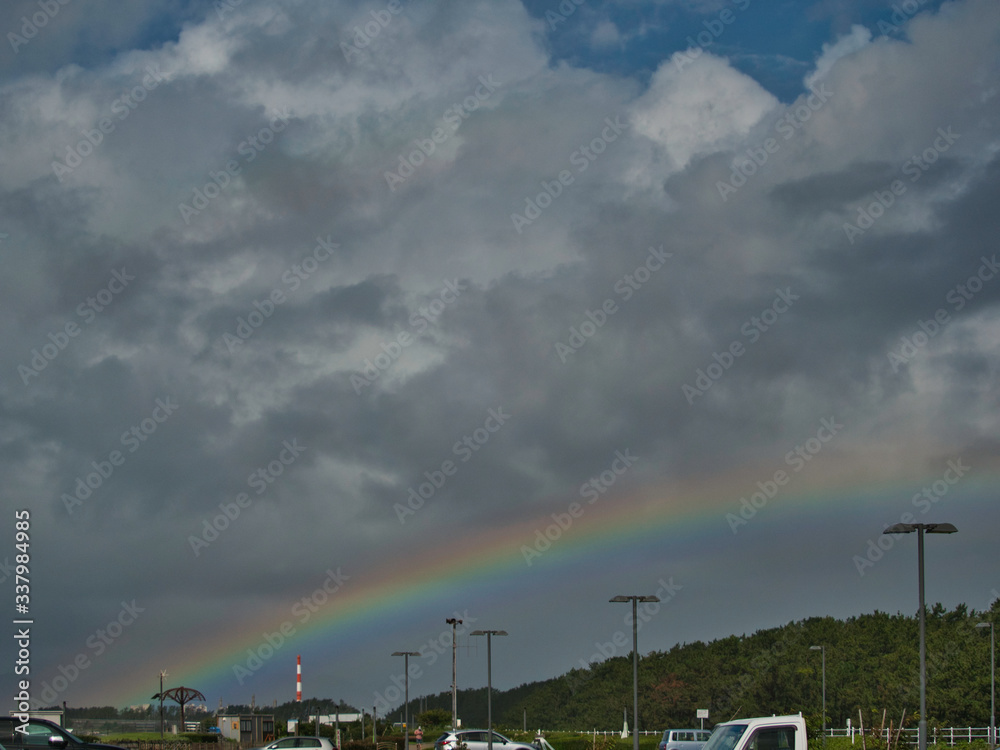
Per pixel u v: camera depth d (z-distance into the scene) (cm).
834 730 7481
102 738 7412
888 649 13950
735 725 1938
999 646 9938
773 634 17175
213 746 7888
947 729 7175
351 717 12912
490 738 5625
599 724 15575
